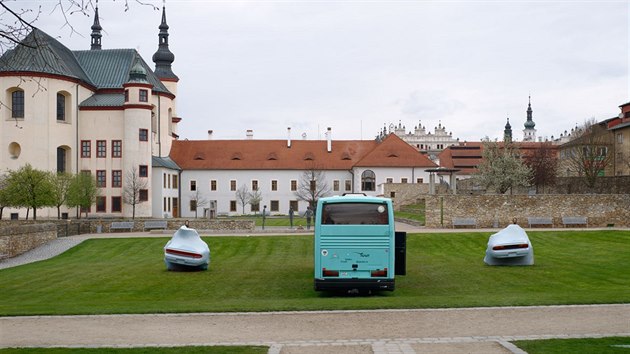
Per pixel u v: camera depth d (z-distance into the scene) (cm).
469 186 9325
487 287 2428
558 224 4834
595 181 7212
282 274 2881
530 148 12469
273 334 1395
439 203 4934
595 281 2519
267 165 10412
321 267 2128
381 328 1450
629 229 4428
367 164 10062
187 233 3047
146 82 8550
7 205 6016
